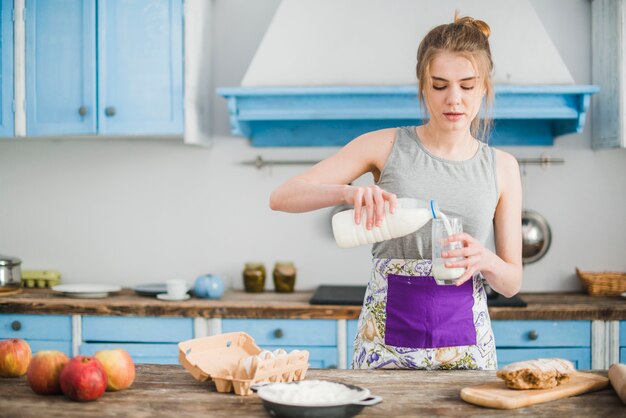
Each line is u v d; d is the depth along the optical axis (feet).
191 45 10.89
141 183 12.26
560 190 11.85
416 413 4.43
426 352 5.93
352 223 5.51
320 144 11.94
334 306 10.11
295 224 12.06
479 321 6.02
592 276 11.33
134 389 4.97
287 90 10.46
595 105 11.69
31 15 11.04
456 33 5.73
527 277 11.87
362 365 6.16
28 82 11.10
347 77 10.77
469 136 6.26
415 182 6.15
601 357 10.00
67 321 10.44
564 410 4.52
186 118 10.88
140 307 10.30
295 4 11.02
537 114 10.48
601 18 11.39
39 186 12.39
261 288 11.62
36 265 12.39
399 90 10.36
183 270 12.23
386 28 10.89
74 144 12.31
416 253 6.01
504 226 6.35
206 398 4.75
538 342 9.98
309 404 4.23
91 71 10.95
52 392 4.81
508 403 4.50
